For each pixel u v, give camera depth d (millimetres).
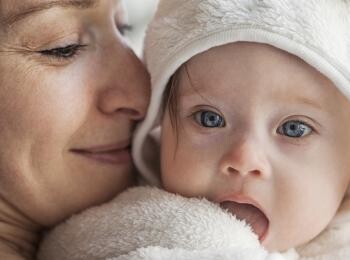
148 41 1132
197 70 1051
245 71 1017
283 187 1030
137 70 1134
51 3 1042
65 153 1092
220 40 1014
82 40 1089
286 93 1013
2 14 1033
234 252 951
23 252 1171
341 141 1053
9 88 1050
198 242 994
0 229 1140
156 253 966
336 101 1033
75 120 1079
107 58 1110
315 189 1042
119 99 1100
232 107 1032
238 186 1034
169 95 1098
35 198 1110
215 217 1021
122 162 1156
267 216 1042
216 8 1027
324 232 1110
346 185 1097
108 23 1122
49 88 1059
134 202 1083
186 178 1065
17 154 1075
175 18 1076
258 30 995
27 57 1051
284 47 992
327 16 1004
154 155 1218
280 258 954
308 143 1035
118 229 1050
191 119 1071
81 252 1067
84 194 1128
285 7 1000
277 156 1030
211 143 1049
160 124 1182
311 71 1011
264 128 1029
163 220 1027
